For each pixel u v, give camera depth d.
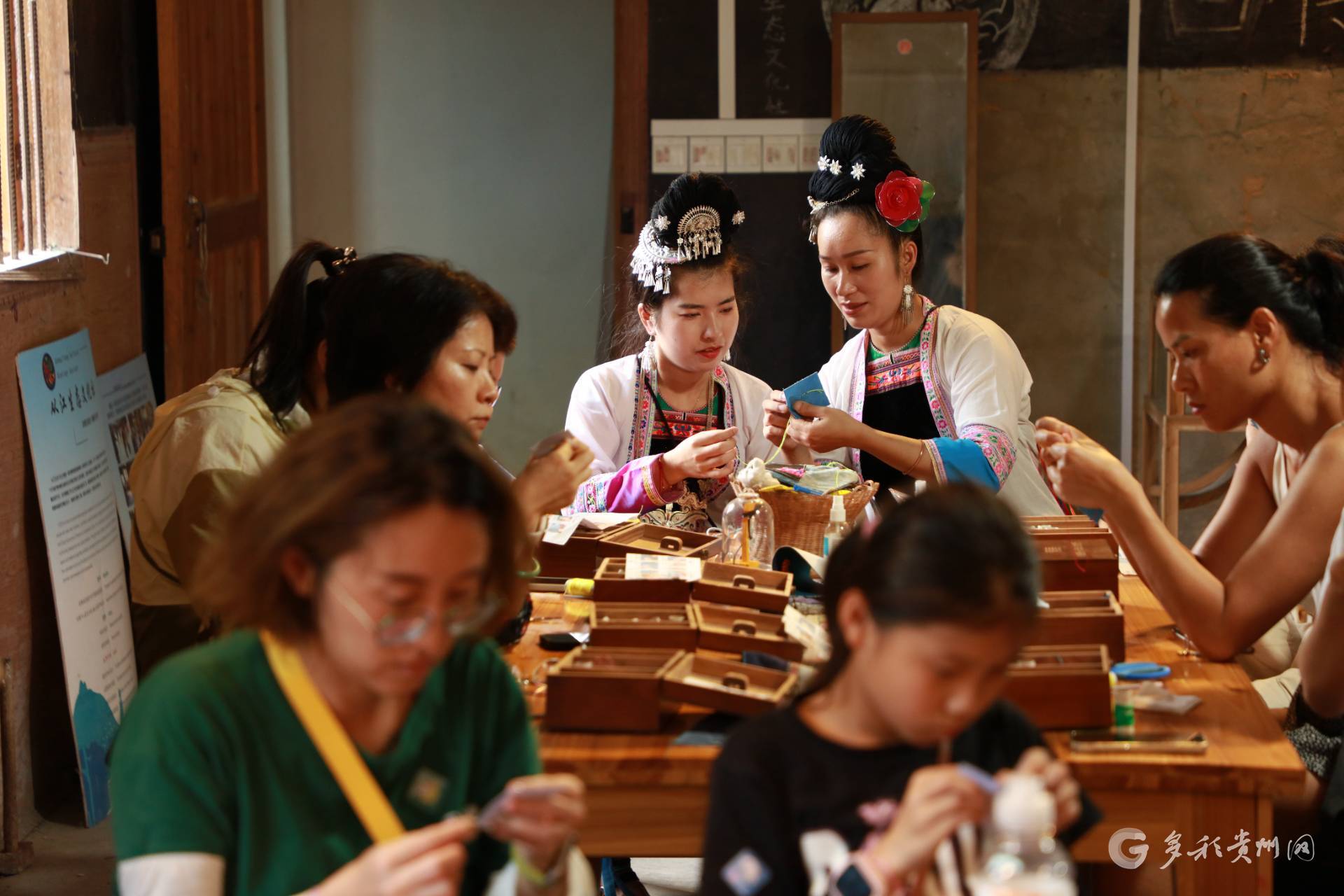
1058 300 5.75
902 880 1.22
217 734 1.32
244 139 5.09
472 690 1.46
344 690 1.36
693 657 2.03
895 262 3.28
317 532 1.25
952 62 5.53
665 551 2.66
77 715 3.39
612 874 2.97
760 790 1.39
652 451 3.31
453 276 2.29
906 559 1.30
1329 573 2.18
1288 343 2.29
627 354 3.51
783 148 5.68
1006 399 3.25
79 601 3.48
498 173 5.99
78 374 3.68
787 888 1.38
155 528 2.51
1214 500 5.59
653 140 5.69
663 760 1.88
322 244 2.53
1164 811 1.89
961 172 5.57
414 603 1.25
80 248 3.82
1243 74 5.58
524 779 1.43
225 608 1.33
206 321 4.56
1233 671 2.22
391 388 2.25
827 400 3.47
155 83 4.59
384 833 1.32
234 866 1.34
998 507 1.34
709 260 3.13
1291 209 5.63
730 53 5.64
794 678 1.97
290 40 5.89
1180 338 2.32
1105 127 5.64
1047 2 5.58
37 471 3.38
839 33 5.53
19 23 3.49
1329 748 2.28
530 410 6.14
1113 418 5.80
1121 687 2.01
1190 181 5.65
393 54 5.91
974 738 1.47
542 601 2.58
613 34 5.86
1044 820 1.15
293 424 2.54
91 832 3.44
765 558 2.69
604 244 6.02
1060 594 2.29
